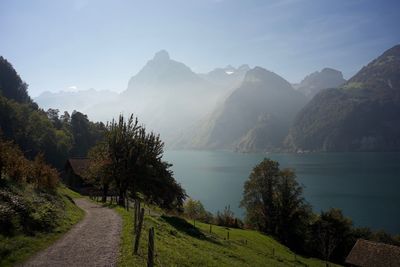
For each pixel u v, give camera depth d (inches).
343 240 3368.6
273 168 3489.2
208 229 2258.9
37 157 1710.1
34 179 1585.9
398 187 7588.6
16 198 985.5
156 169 2212.1
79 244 839.7
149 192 2191.2
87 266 675.4
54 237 888.9
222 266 948.0
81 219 1259.8
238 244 1945.1
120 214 1441.9
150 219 1413.6
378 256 2479.1
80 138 7362.2
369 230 3732.8
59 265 675.4
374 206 5940.0
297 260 2196.1
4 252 688.4
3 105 5851.4
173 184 2313.0
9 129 5748.0
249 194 3550.7
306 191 7381.9
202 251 1129.4
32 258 706.8
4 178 1314.0
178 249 991.6
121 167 2126.0
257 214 3533.5
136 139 2180.1
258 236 2699.3
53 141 5979.3
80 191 3262.8
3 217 813.9
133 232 1014.4
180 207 2620.6
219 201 6515.8
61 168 5940.0
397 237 3649.1
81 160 3609.7
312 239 3353.8
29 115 6550.2
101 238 914.7
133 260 727.1
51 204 1222.9
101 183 2271.2
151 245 606.5
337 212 3462.1
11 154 1401.3
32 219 919.0
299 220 3366.1
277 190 3472.0
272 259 1828.2
